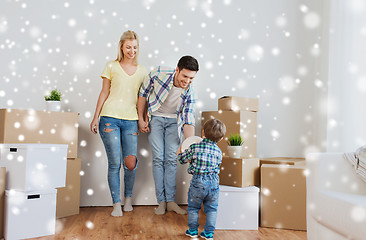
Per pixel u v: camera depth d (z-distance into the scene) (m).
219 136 1.95
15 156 1.87
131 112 2.47
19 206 1.80
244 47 2.89
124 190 2.65
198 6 2.88
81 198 2.65
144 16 2.79
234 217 2.07
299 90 2.89
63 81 2.67
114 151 2.40
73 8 2.71
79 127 2.67
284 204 2.07
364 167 1.53
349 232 1.28
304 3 2.90
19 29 2.63
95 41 2.73
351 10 2.31
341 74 2.41
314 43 2.90
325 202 1.47
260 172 2.26
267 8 2.91
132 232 1.95
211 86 2.85
